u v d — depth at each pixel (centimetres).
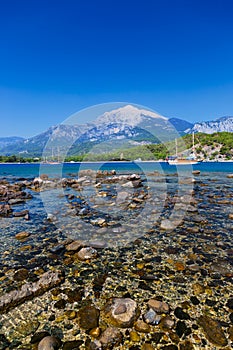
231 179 2144
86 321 327
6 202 1182
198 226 752
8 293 385
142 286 415
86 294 393
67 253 565
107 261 516
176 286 413
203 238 646
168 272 464
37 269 482
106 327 316
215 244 604
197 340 292
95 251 550
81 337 299
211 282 425
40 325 322
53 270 475
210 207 1012
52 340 288
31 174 2939
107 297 384
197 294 389
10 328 317
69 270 478
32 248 596
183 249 575
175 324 318
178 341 291
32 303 369
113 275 455
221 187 1627
